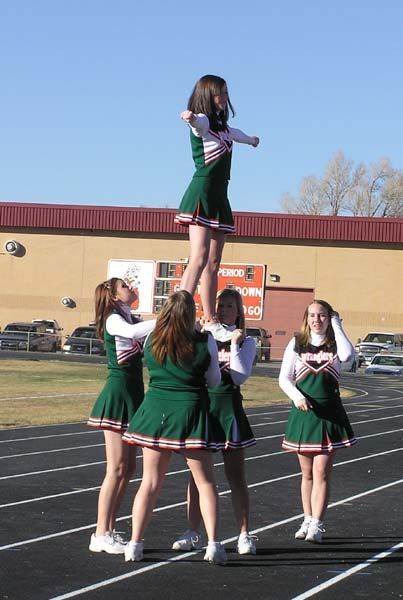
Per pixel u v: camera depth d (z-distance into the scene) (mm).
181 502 11383
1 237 62188
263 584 7727
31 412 22328
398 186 93812
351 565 8438
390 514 10906
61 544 9000
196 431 7992
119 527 9844
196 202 7715
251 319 47719
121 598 7238
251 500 11594
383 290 59406
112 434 8680
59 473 13422
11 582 7605
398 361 46156
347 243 59844
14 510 10625
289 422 9445
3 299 62125
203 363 7949
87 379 33906
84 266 61406
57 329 57469
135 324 8625
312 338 9312
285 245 60281
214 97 7773
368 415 24297
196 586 7617
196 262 7809
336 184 94812
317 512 9297
